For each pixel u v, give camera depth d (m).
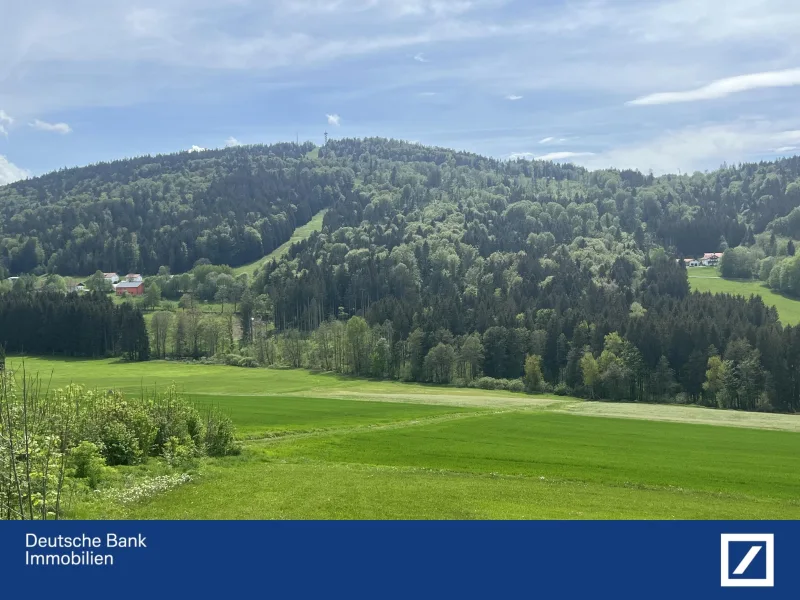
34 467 19.19
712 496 37.38
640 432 67.94
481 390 127.75
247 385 119.31
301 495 29.45
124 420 36.28
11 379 23.33
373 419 71.50
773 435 67.81
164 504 26.59
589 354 121.38
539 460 47.75
